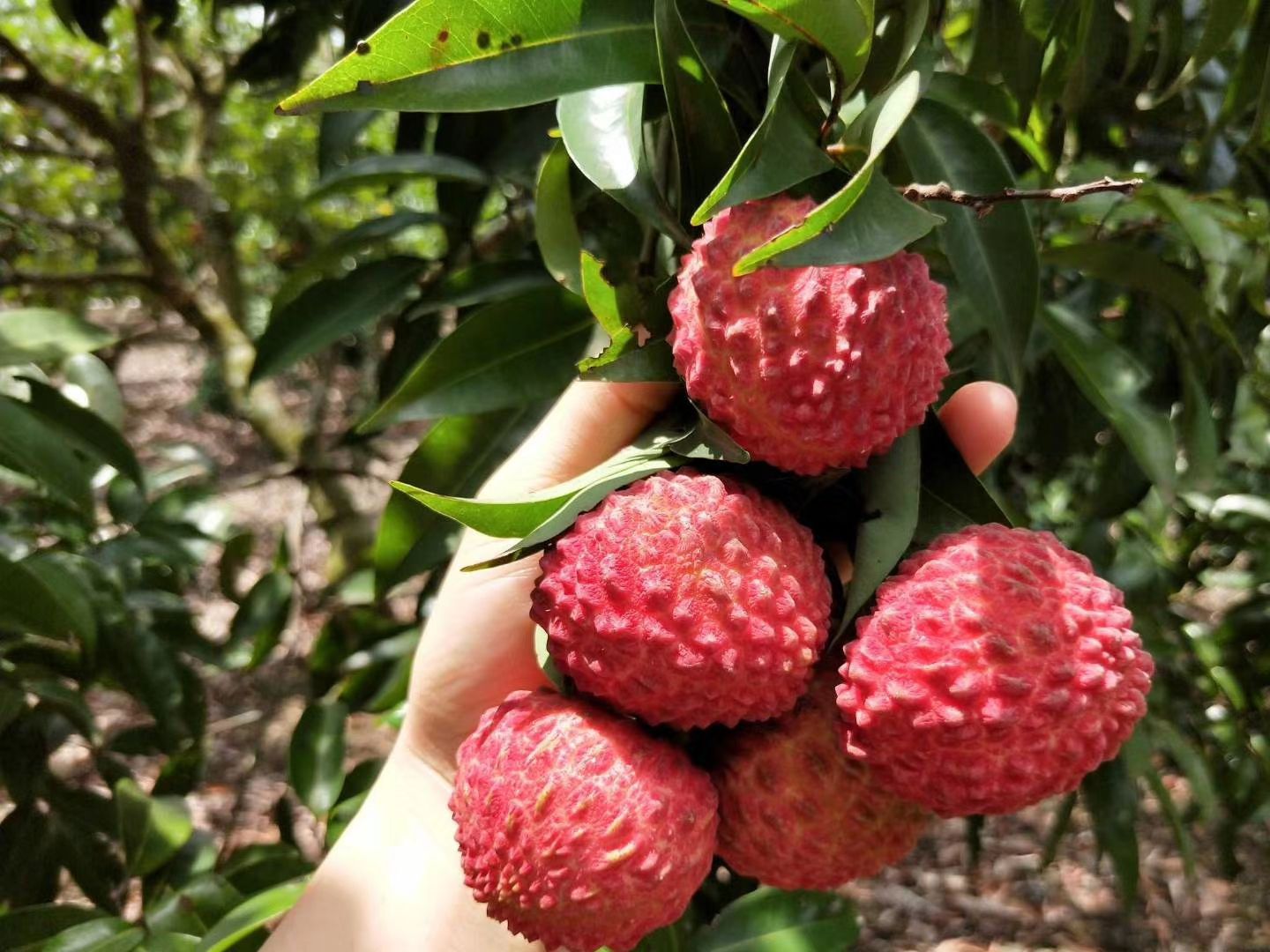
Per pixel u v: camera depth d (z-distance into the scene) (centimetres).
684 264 13
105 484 37
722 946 23
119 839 31
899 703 11
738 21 15
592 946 12
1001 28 18
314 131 64
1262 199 25
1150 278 21
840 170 12
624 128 14
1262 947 49
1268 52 16
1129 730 12
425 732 19
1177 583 36
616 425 16
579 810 12
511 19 12
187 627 35
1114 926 50
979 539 12
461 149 25
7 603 23
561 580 12
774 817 13
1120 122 25
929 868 55
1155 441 19
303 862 28
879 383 12
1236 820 34
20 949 23
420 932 18
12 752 31
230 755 55
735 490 12
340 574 39
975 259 16
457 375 18
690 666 11
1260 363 35
